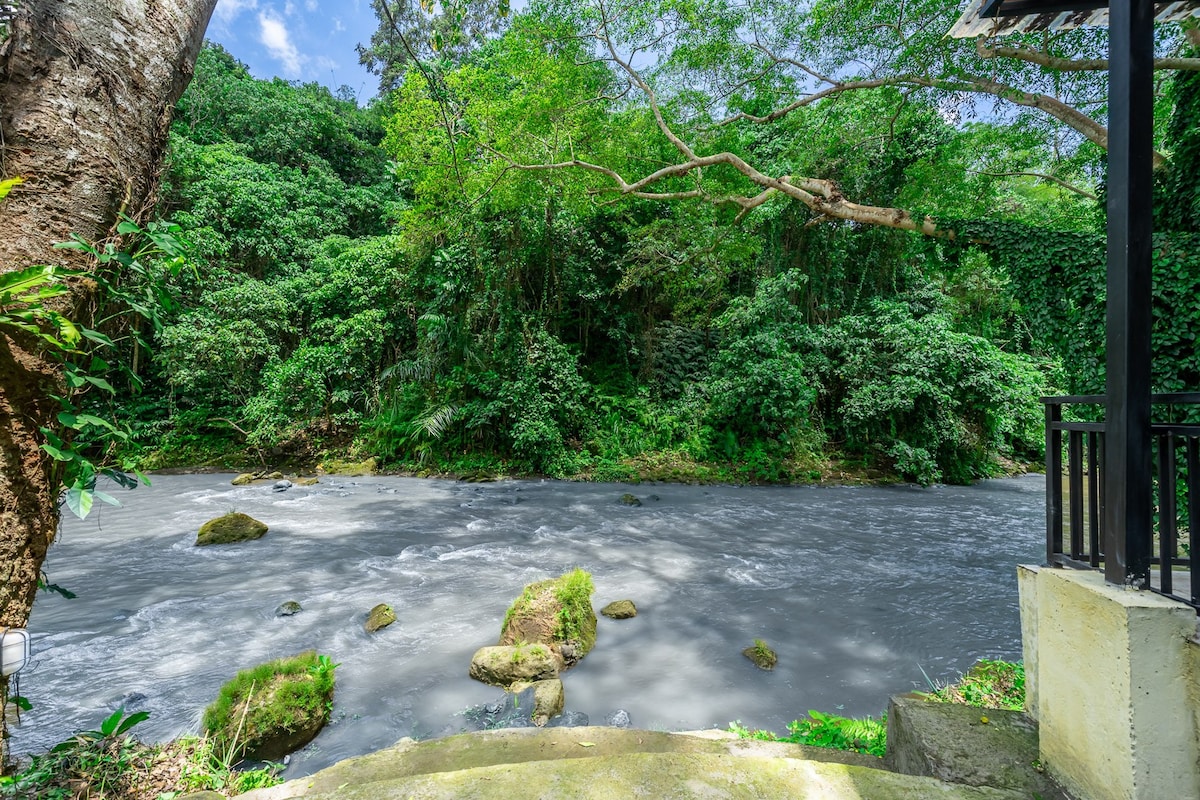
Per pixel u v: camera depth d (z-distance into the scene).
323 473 13.89
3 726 1.70
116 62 1.86
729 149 10.58
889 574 6.73
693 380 16.55
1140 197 1.70
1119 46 1.75
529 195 11.22
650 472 13.68
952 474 13.87
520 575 6.46
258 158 20.00
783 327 14.82
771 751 2.58
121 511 9.49
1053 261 5.52
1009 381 14.12
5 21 1.76
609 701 3.91
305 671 3.62
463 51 17.66
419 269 15.65
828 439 15.09
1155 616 1.51
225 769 2.76
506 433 14.00
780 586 6.27
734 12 8.53
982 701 3.55
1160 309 4.52
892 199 12.74
